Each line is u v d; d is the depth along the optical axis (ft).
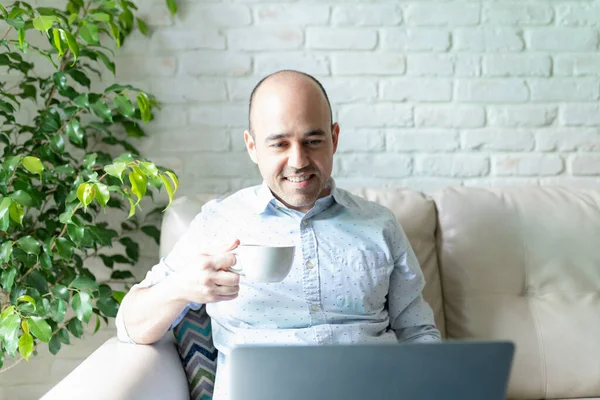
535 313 5.64
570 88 6.88
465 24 6.79
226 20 6.68
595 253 5.78
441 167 6.89
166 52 6.69
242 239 4.75
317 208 4.80
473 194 6.00
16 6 5.90
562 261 5.77
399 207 5.86
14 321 4.82
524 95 6.87
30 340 4.84
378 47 6.77
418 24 6.76
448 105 6.85
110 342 4.65
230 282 3.91
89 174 5.54
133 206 5.22
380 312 4.80
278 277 3.74
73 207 5.34
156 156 6.79
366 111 6.82
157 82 6.71
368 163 6.88
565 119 6.91
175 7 6.54
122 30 6.51
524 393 5.46
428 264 5.76
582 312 5.62
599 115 6.90
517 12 6.79
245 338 4.52
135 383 3.85
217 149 6.80
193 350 4.82
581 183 6.97
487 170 6.92
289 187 4.43
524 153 6.92
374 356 2.79
